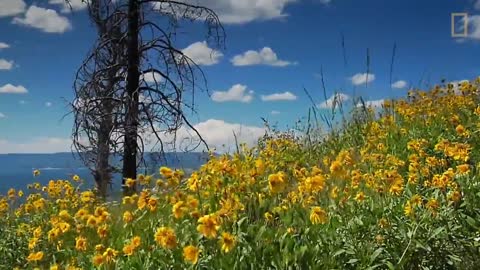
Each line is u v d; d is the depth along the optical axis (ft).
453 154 8.19
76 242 8.04
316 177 6.81
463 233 6.40
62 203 11.50
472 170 7.75
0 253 9.85
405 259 5.87
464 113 11.59
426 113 12.41
